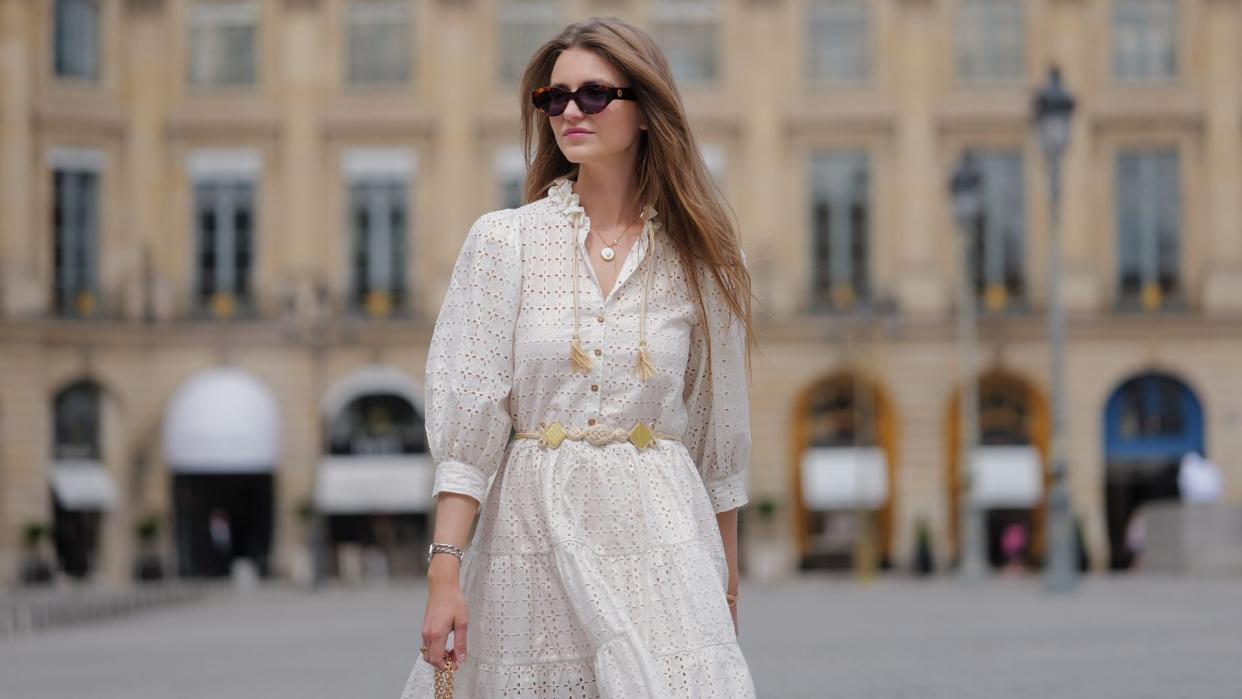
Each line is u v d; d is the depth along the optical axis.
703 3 74.31
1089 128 73.69
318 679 23.50
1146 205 73.75
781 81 74.12
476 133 74.31
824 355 73.19
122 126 72.94
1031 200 73.69
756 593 55.19
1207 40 73.81
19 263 70.31
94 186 72.50
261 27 74.25
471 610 6.36
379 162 74.50
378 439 73.62
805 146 74.00
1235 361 72.88
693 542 6.24
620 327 6.38
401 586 68.62
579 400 6.33
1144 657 24.77
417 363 73.56
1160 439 73.56
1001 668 23.42
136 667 27.19
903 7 74.06
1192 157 73.69
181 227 73.62
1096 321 72.88
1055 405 46.53
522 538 6.27
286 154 74.19
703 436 6.74
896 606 43.19
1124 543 73.44
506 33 74.62
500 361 6.35
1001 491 73.00
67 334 71.19
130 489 72.50
